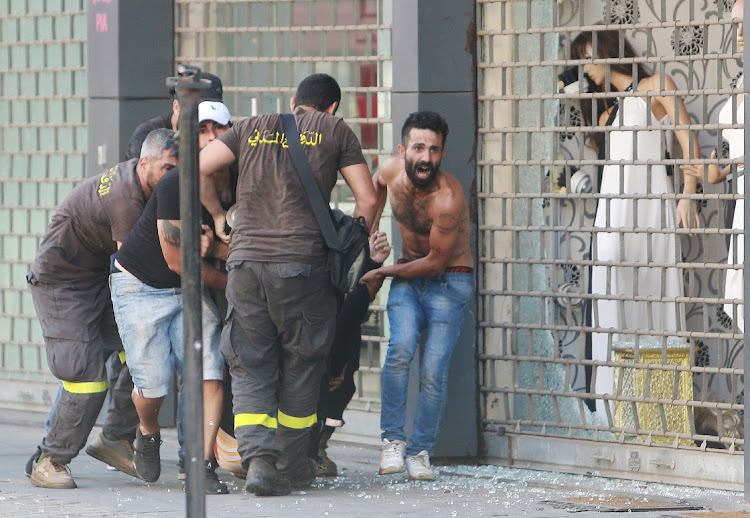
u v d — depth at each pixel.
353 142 24.48
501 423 28.11
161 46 31.94
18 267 35.72
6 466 28.27
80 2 33.94
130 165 25.45
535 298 27.92
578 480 26.58
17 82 35.28
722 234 26.23
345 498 24.50
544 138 27.72
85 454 29.92
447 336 26.69
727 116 26.72
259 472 24.16
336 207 31.02
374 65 29.86
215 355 24.77
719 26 26.72
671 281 27.44
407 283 26.86
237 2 31.42
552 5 27.28
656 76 27.33
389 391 26.66
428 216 26.17
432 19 27.61
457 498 24.59
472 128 27.91
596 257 27.09
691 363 25.94
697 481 25.69
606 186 27.73
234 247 24.11
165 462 28.83
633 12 27.27
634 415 26.53
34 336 35.50
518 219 27.97
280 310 23.81
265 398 24.28
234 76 31.70
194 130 16.06
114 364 27.58
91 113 32.03
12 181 35.56
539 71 27.72
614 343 27.39
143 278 24.62
